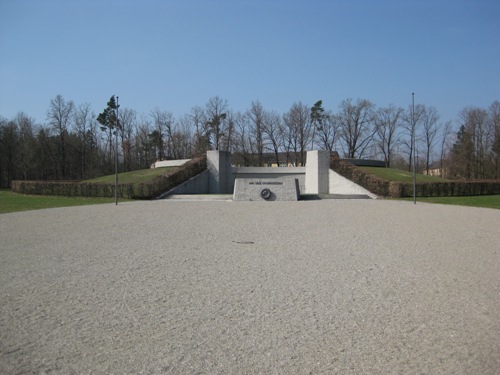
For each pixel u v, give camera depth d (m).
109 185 33.59
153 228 14.54
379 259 9.38
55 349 4.66
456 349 4.69
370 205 25.39
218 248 10.71
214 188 39.59
